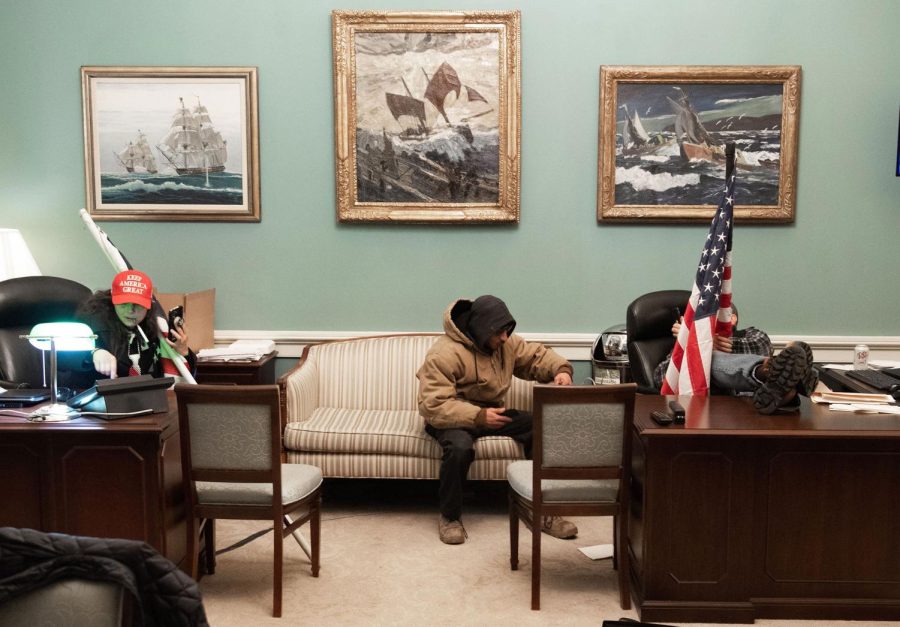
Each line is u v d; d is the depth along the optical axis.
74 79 4.18
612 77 4.09
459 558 3.07
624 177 4.16
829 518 2.49
